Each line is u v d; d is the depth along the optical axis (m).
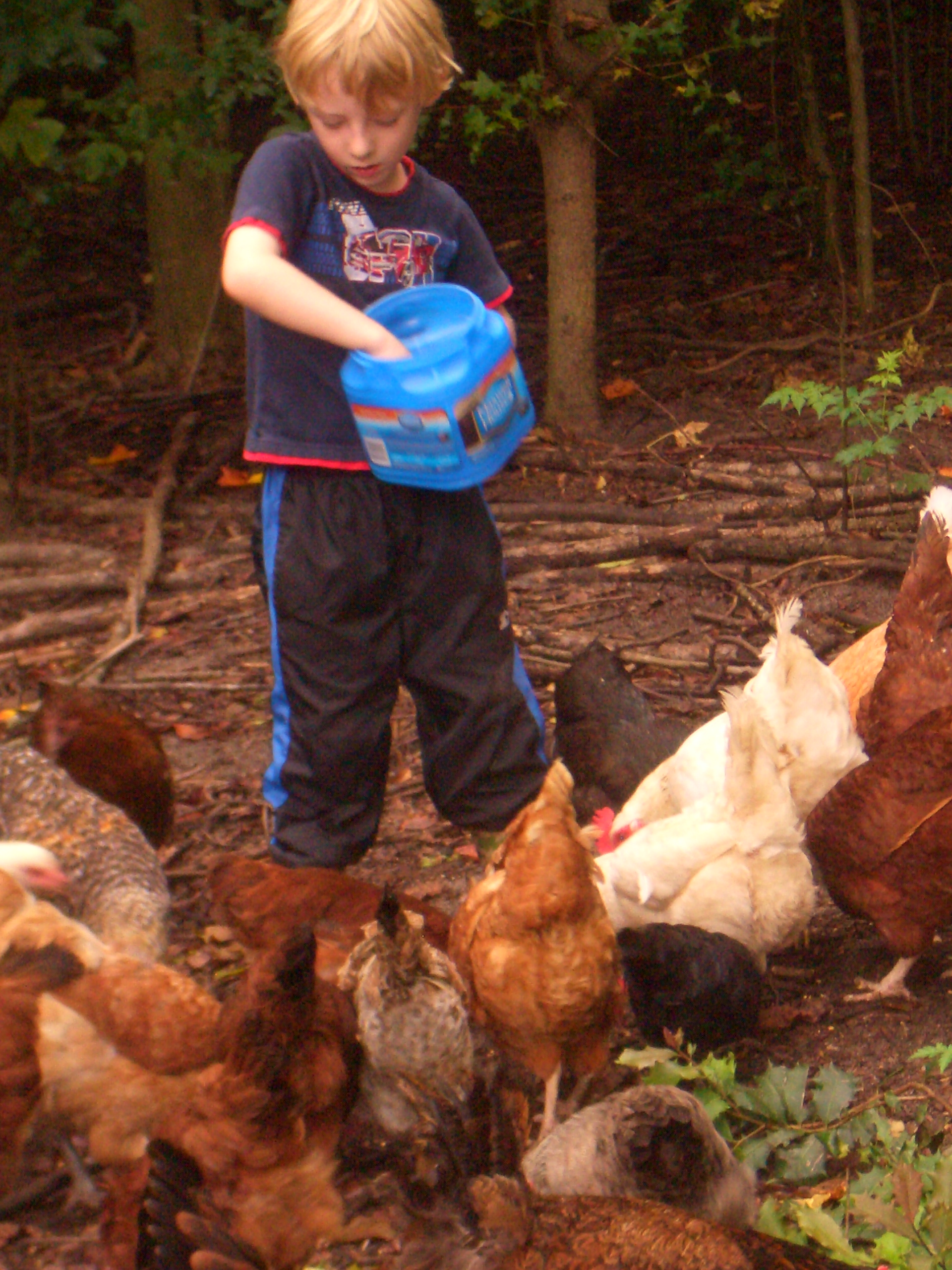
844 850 2.99
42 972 2.69
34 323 7.07
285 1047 2.54
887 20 8.59
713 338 6.32
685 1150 2.56
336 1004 2.73
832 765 3.18
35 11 3.87
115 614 4.26
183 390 6.03
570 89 4.96
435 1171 2.65
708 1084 2.84
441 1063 2.69
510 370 2.69
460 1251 2.43
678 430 5.25
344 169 2.75
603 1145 2.56
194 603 4.30
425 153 9.20
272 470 2.84
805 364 5.88
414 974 2.69
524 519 4.69
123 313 7.07
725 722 3.25
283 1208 2.54
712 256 7.42
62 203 8.33
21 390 5.27
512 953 2.76
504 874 2.83
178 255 6.12
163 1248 2.47
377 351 2.66
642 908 3.01
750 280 7.05
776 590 4.22
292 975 2.54
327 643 2.85
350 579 2.83
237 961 3.18
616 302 6.93
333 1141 2.64
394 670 2.90
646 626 4.11
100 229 8.17
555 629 4.11
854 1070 2.92
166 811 3.31
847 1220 2.68
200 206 6.07
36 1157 2.87
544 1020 2.76
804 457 4.93
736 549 4.37
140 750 3.26
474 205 8.40
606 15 4.87
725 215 7.95
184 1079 2.67
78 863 2.96
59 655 4.12
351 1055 2.71
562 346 5.34
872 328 6.20
